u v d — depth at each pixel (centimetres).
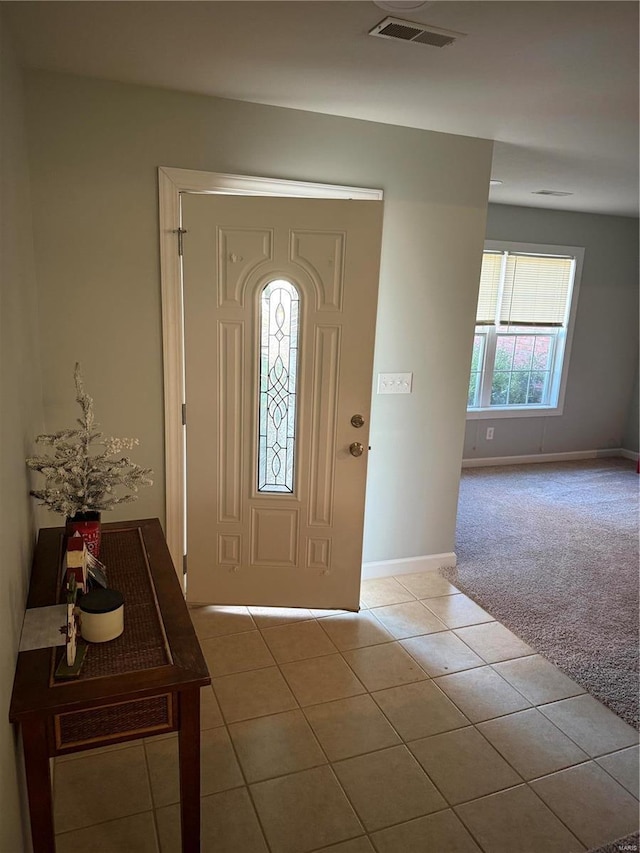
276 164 265
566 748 214
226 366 268
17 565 154
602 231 564
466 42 183
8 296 162
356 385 273
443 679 250
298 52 196
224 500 284
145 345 261
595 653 273
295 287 262
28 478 188
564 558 374
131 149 243
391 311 305
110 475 185
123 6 165
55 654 143
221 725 219
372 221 256
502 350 562
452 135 293
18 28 182
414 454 329
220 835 175
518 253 537
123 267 251
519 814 186
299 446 279
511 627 292
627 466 594
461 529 418
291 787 193
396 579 338
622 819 186
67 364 252
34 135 229
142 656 143
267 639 274
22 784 143
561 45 183
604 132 278
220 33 182
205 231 254
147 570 185
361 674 251
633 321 602
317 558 293
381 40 184
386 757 207
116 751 205
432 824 181
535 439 594
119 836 173
